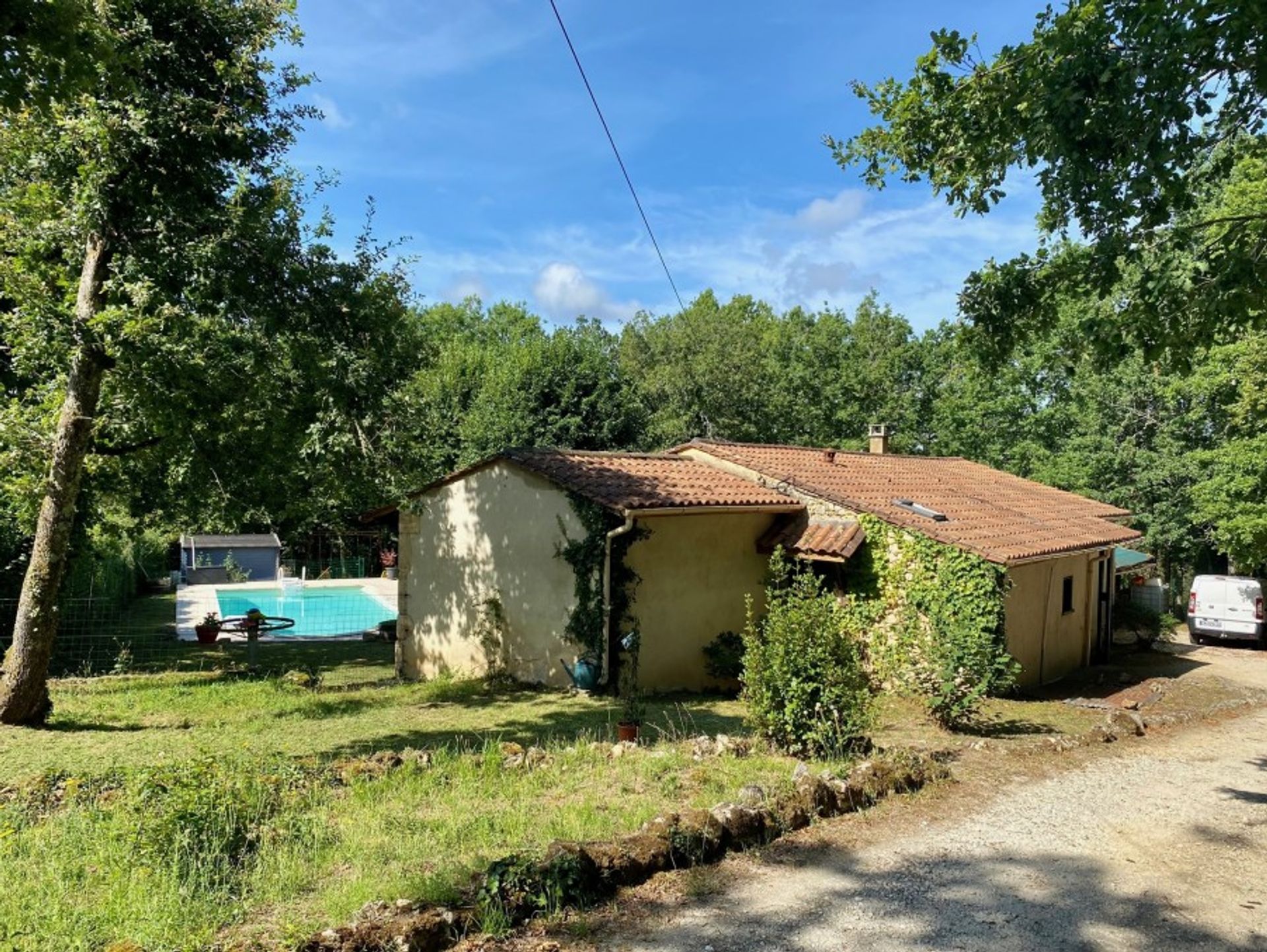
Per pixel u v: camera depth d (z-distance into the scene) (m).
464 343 49.97
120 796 6.14
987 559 12.34
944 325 37.34
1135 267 6.72
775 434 37.94
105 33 6.54
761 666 8.48
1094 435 27.84
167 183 9.85
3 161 9.70
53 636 10.23
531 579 13.86
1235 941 4.78
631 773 7.43
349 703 12.03
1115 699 13.27
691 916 4.88
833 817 6.70
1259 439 20.12
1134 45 5.75
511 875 4.75
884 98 7.48
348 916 4.39
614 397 29.30
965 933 4.79
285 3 10.73
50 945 3.94
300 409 11.66
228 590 32.03
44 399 11.16
